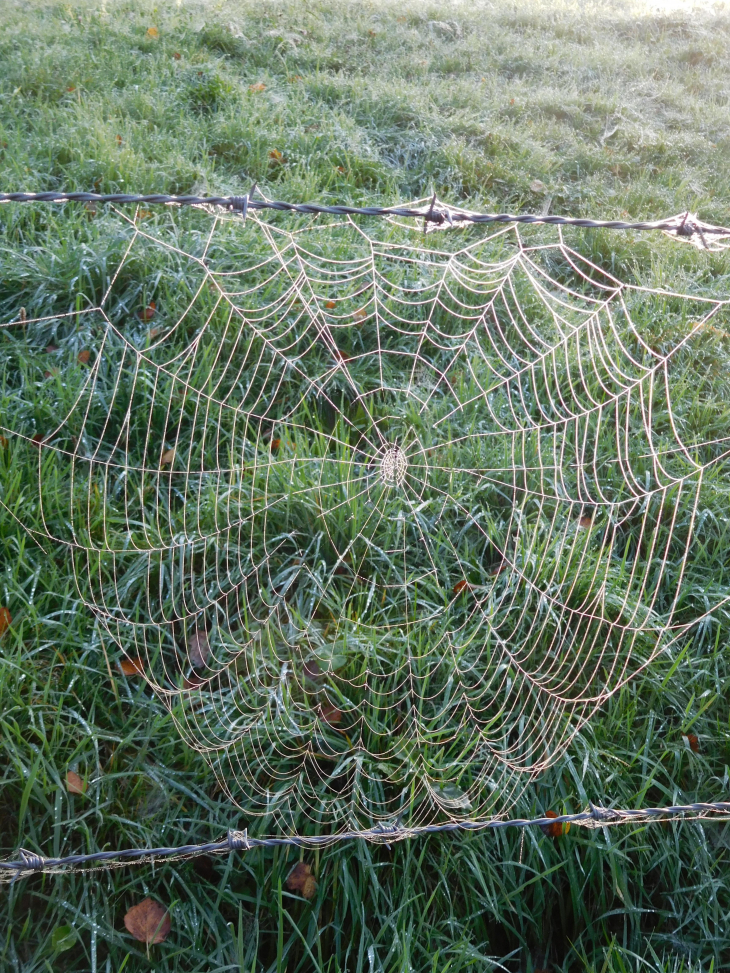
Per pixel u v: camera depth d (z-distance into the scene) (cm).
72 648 237
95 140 413
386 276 361
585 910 224
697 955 223
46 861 181
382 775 230
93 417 297
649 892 234
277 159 450
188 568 266
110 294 343
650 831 233
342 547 278
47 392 301
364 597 267
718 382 354
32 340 326
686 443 325
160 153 420
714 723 252
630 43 796
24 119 450
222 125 461
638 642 261
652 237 430
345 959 210
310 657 248
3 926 199
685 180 509
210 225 379
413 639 256
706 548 297
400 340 349
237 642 251
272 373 325
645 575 257
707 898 228
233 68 567
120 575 262
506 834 225
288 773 226
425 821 225
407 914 215
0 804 209
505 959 217
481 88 593
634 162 534
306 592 267
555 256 418
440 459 306
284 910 207
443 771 229
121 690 236
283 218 394
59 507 263
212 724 233
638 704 253
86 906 202
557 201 473
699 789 240
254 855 216
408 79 612
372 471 303
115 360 317
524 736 241
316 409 323
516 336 355
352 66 611
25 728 218
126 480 282
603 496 292
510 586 271
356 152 461
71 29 583
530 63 674
